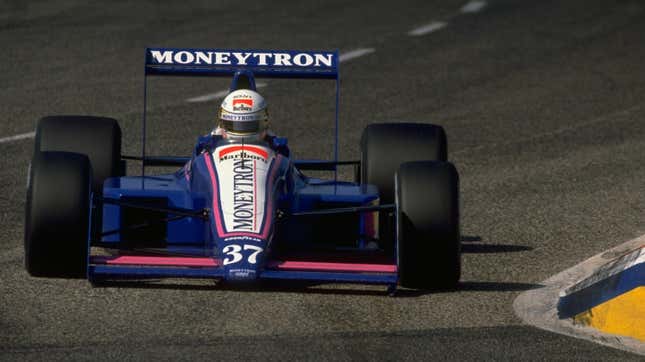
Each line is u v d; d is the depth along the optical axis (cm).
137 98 5922
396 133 3603
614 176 4644
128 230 3281
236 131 3294
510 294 3089
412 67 6994
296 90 6294
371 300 2981
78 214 2970
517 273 3316
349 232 3391
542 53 7500
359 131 5434
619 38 8019
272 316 2823
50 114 5525
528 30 8256
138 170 4628
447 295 3055
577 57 7394
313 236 3388
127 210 3316
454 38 7925
